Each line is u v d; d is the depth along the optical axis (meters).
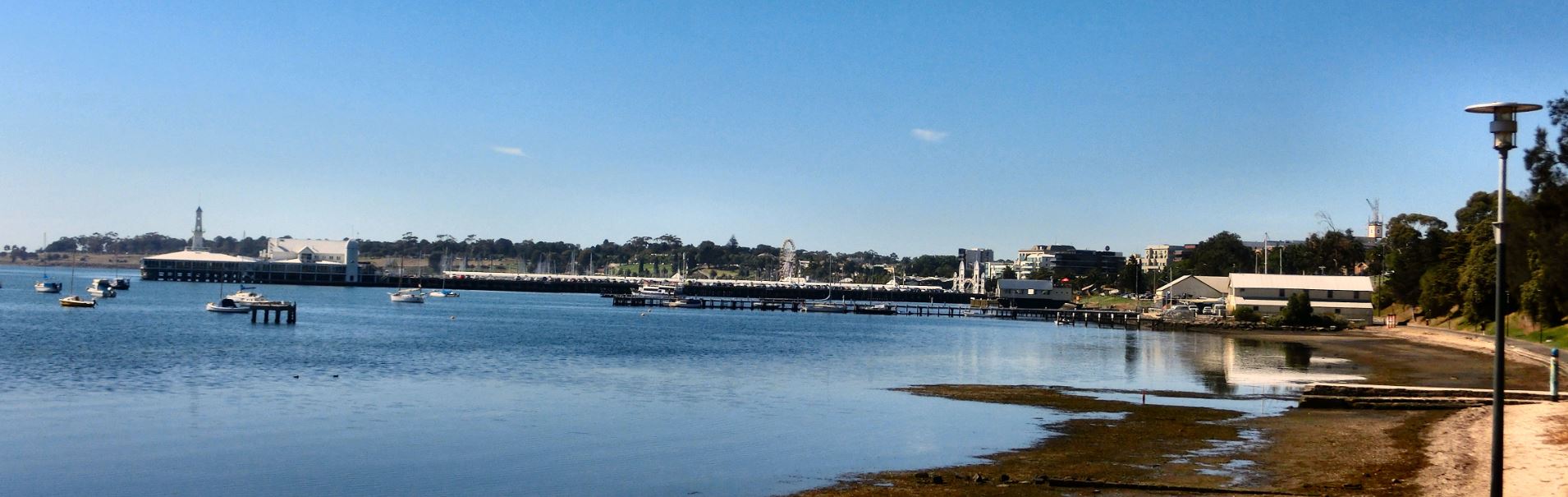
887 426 48.47
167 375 71.00
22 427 47.53
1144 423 48.53
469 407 55.66
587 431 47.25
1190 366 86.44
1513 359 90.38
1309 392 56.34
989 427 47.56
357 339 113.00
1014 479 34.91
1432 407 52.59
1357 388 55.75
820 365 86.25
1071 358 96.88
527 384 67.88
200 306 191.12
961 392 62.56
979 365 87.94
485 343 109.81
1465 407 51.53
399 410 54.12
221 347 97.25
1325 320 160.25
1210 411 52.75
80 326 127.56
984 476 35.34
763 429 47.84
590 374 75.38
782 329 151.50
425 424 49.31
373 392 62.19
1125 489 33.09
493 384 67.69
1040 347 115.88
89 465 39.16
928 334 143.62
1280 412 52.41
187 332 118.81
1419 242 171.00
